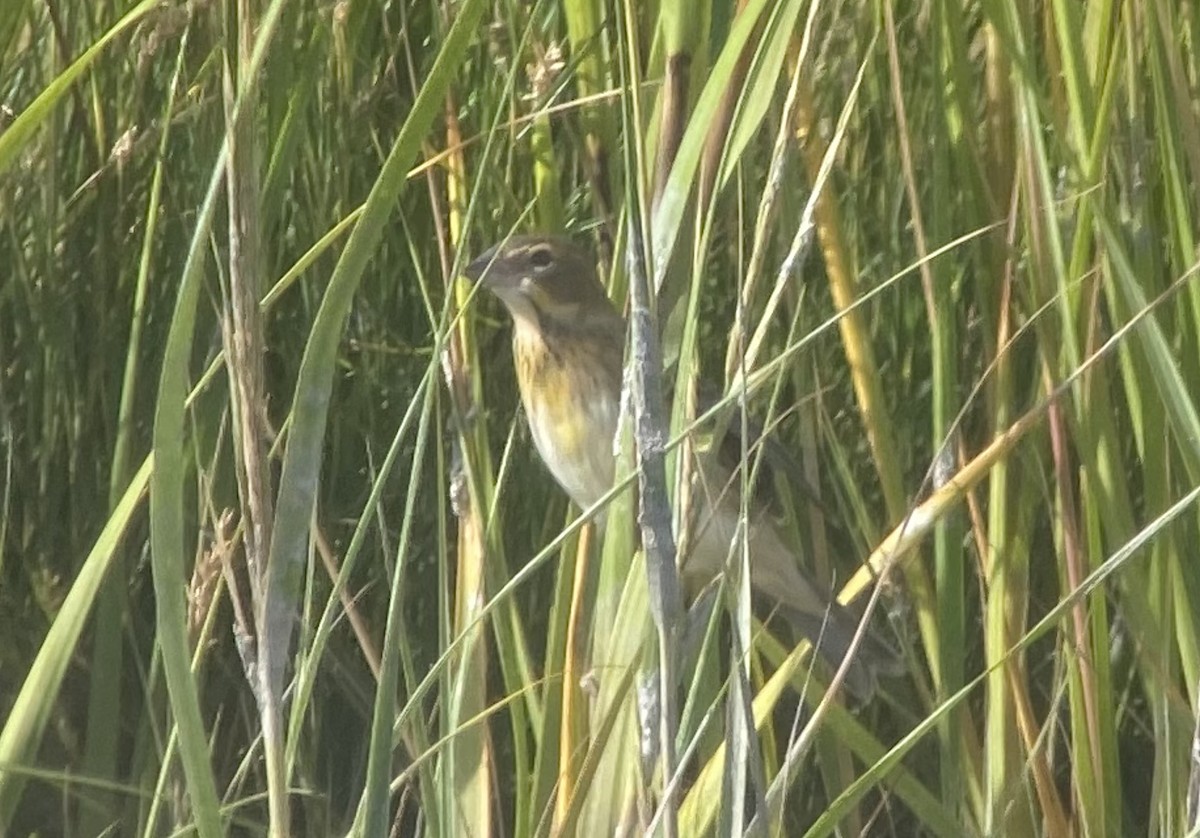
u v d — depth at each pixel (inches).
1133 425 218.1
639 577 160.4
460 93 239.3
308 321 245.0
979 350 243.0
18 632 248.7
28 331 253.8
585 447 239.0
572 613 181.0
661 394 127.1
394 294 253.8
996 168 212.7
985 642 223.8
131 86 250.2
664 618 128.2
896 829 247.4
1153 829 199.6
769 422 145.0
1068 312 189.2
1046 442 219.9
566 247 238.5
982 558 209.3
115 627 209.8
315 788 229.1
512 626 190.4
